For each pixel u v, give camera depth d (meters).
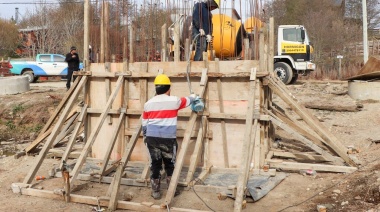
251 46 7.43
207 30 7.26
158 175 5.47
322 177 6.18
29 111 12.79
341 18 33.38
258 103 6.23
